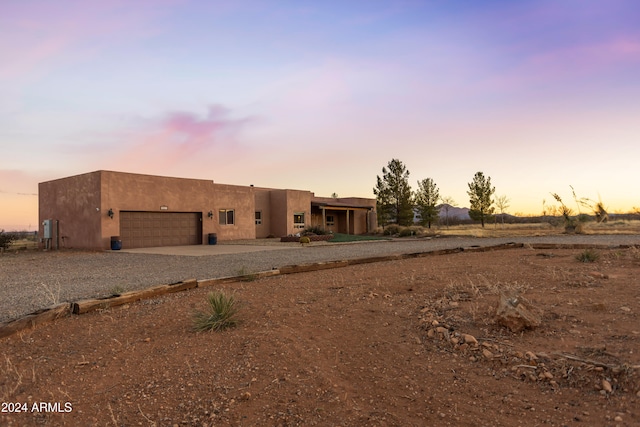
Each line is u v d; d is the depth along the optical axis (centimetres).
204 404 314
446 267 880
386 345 412
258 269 1030
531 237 2322
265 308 570
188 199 2314
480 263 923
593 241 1705
